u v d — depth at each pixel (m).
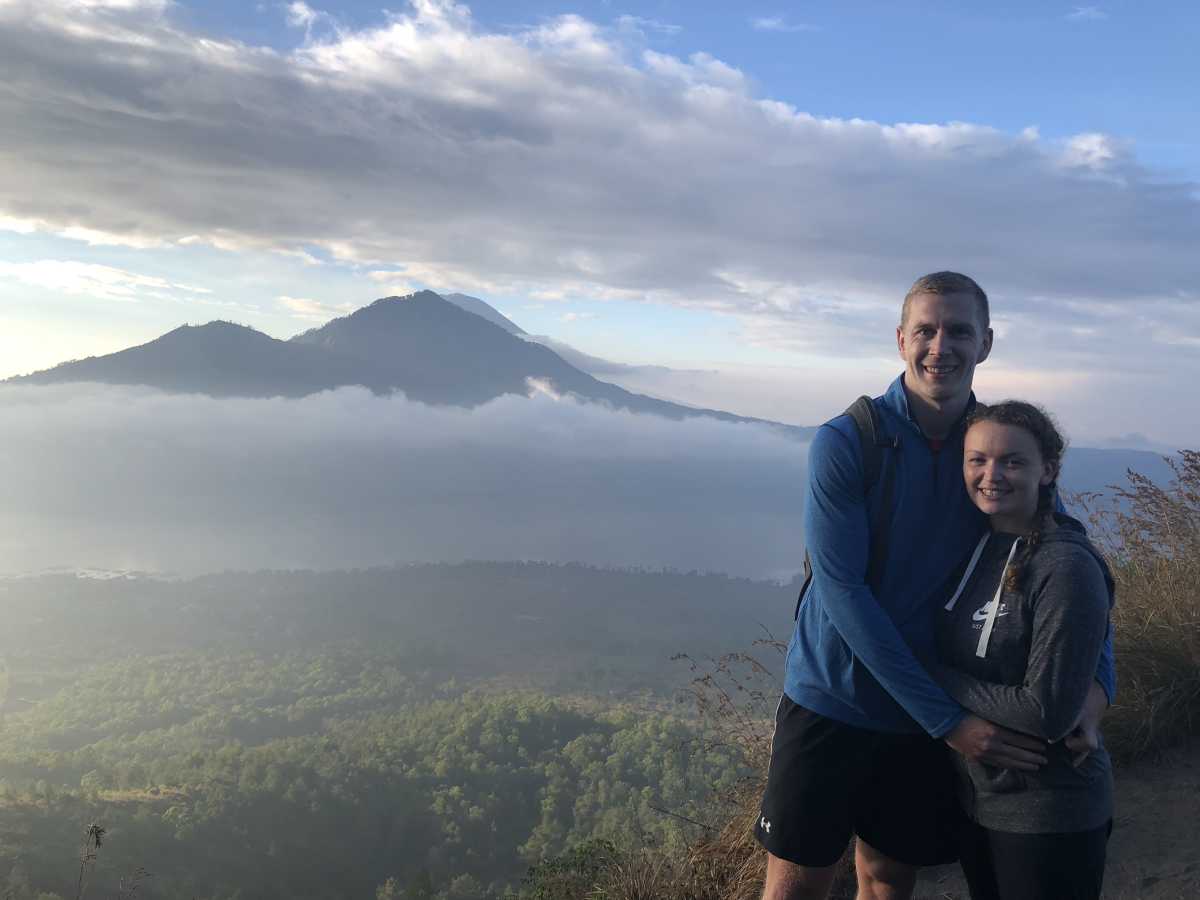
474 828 52.50
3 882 35.09
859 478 1.88
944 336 1.86
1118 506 3.80
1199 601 3.28
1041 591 1.68
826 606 1.85
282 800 52.97
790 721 1.96
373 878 48.00
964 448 1.85
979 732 1.69
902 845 1.95
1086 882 1.65
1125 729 3.05
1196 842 2.58
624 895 3.13
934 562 1.86
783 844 1.93
